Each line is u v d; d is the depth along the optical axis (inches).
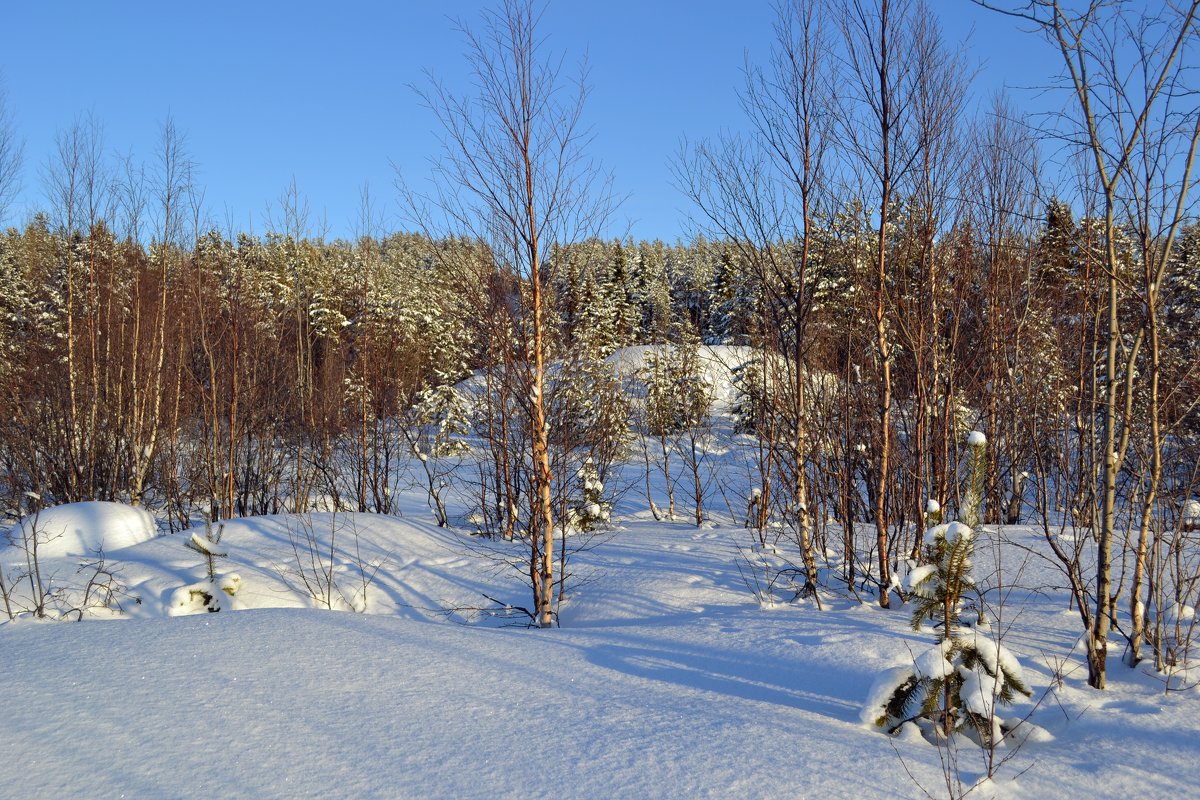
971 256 362.9
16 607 327.6
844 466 366.0
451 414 784.3
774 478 488.4
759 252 351.6
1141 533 209.6
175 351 727.1
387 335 719.1
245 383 659.4
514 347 344.2
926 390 337.1
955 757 158.9
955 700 167.3
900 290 333.4
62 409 688.4
